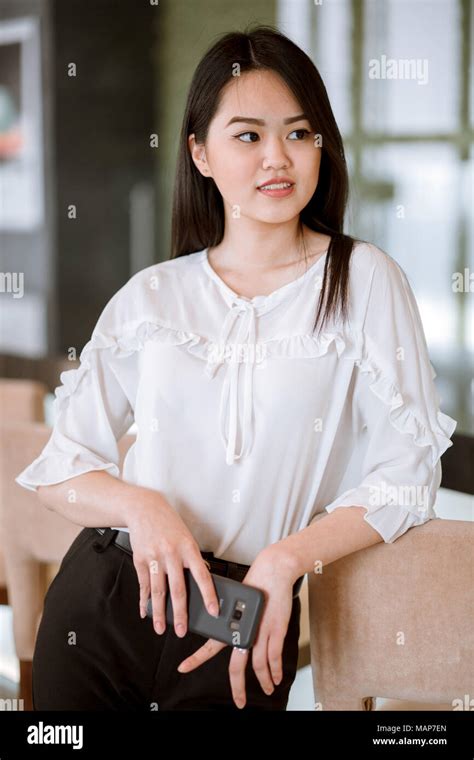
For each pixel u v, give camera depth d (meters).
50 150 6.30
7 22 6.41
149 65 6.35
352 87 5.68
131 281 1.28
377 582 1.21
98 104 6.33
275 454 1.17
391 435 1.20
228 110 1.16
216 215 1.30
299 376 1.16
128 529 1.20
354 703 1.26
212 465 1.19
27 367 2.97
